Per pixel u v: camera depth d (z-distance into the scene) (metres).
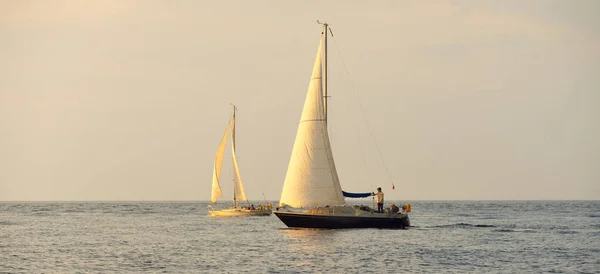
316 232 170.00
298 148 169.38
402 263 123.94
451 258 130.50
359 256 132.12
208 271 116.50
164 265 123.62
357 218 172.25
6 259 132.75
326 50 171.62
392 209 179.38
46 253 142.50
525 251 142.12
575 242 161.75
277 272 114.88
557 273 114.50
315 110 168.62
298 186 168.88
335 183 168.62
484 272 115.06
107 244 161.25
